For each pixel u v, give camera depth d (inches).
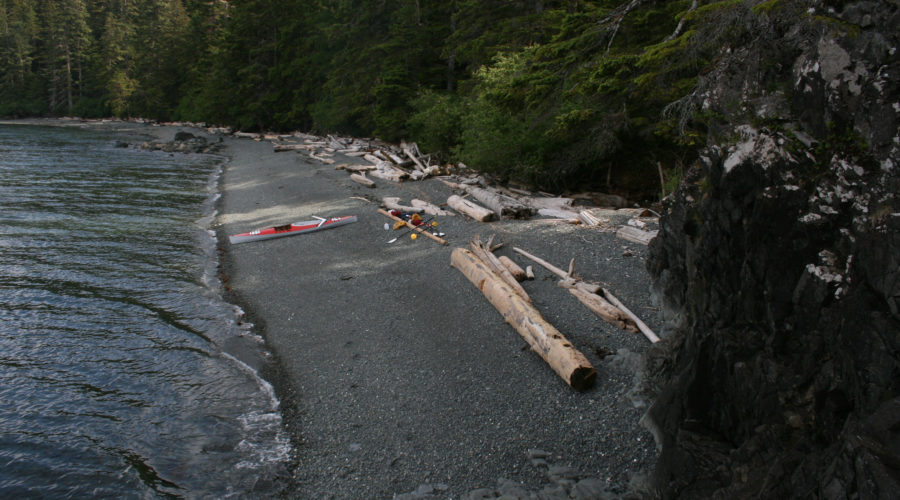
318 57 1651.1
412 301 362.0
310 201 685.9
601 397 239.6
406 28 1190.9
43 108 2992.1
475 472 202.8
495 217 548.7
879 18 123.3
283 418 246.4
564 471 197.8
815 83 136.1
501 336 301.7
